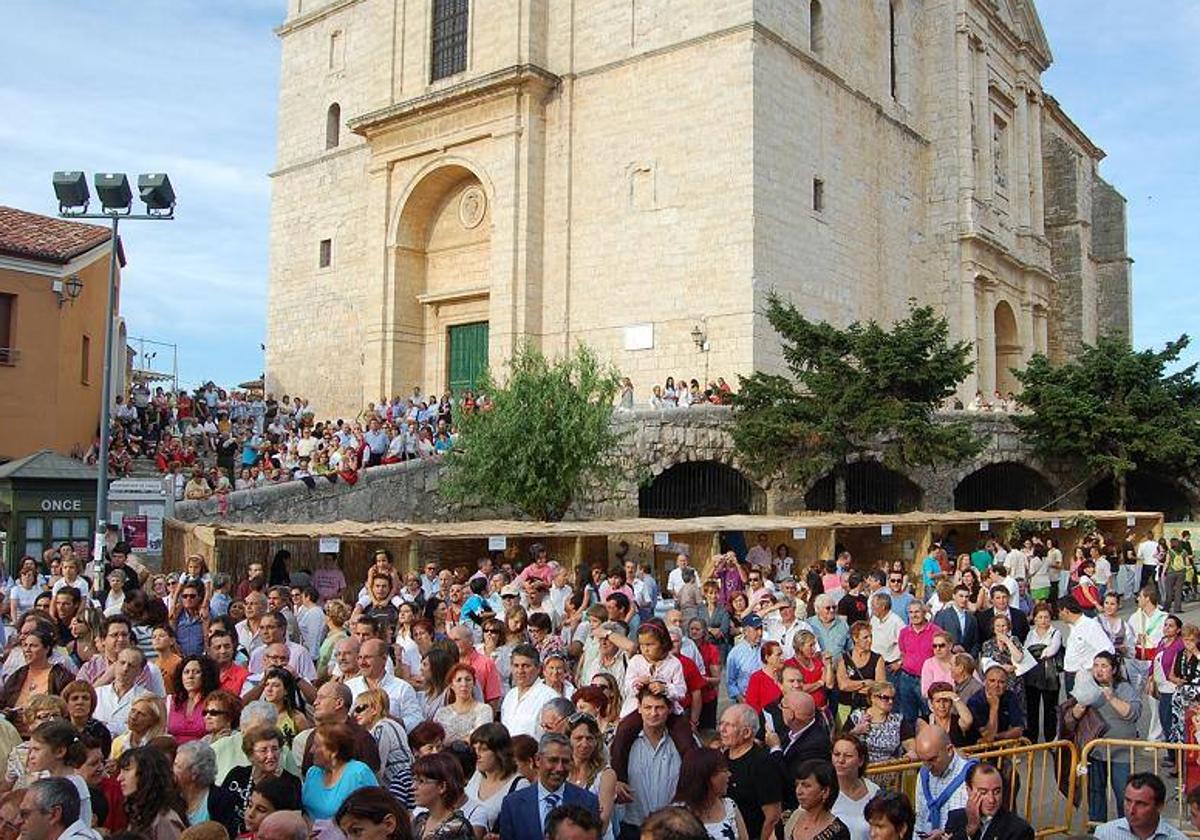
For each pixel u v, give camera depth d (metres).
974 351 43.47
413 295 40.44
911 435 29.92
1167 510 41.03
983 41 46.62
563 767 7.30
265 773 7.32
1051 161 57.56
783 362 33.78
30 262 27.16
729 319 33.06
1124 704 11.55
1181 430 37.59
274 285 46.19
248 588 15.28
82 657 11.85
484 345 38.91
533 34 37.22
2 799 6.64
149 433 33.38
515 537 23.28
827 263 36.75
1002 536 32.88
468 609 14.80
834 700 12.28
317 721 8.15
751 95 33.19
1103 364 38.34
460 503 28.12
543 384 26.72
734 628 17.70
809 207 35.88
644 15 35.66
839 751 8.02
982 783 7.75
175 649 10.33
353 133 42.91
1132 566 30.28
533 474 25.97
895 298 41.03
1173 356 38.66
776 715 10.81
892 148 41.62
